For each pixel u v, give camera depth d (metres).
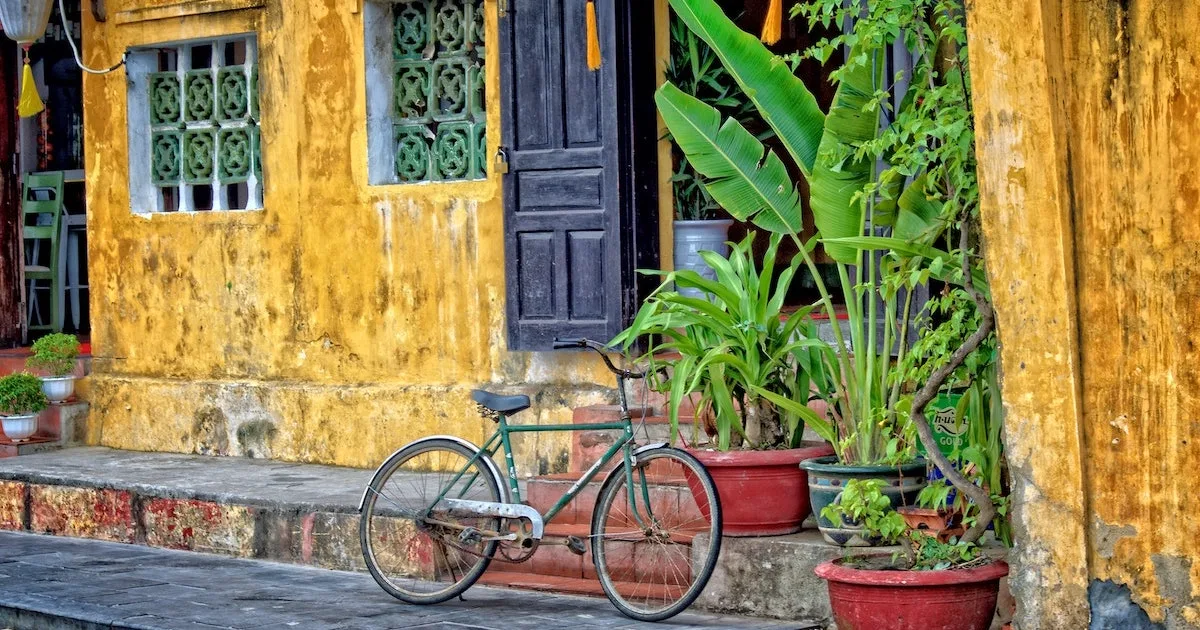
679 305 8.08
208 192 12.71
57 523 10.65
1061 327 6.09
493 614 7.87
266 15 11.19
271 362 11.30
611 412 9.20
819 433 7.57
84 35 12.09
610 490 7.81
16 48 14.08
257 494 9.72
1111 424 6.08
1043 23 6.01
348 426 10.84
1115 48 5.98
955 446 7.10
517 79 9.83
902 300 8.69
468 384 10.38
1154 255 5.96
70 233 14.96
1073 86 6.08
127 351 12.05
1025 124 6.09
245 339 11.43
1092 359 6.11
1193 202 5.88
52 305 14.02
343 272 10.93
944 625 6.48
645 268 9.66
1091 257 6.09
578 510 8.66
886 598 6.49
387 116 10.82
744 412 8.02
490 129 10.25
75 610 8.09
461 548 8.18
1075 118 6.09
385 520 8.95
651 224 9.73
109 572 9.22
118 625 7.77
